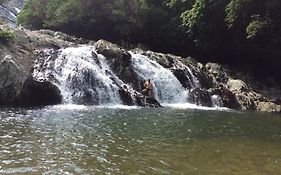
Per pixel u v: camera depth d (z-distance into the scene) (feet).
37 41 138.00
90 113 99.91
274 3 153.89
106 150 62.13
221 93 141.18
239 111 127.85
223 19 175.32
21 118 87.20
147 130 80.53
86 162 55.01
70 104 119.03
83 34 220.43
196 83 150.61
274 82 184.55
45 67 124.36
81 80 125.49
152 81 140.46
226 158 60.85
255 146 70.79
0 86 110.11
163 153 62.08
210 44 183.32
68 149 61.46
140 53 154.61
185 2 192.13
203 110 122.72
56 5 226.38
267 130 89.35
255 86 168.14
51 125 80.23
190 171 53.11
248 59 187.01
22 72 114.42
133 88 134.82
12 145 62.23
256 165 57.52
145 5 201.05
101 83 127.44
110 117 94.84
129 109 112.78
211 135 79.20
